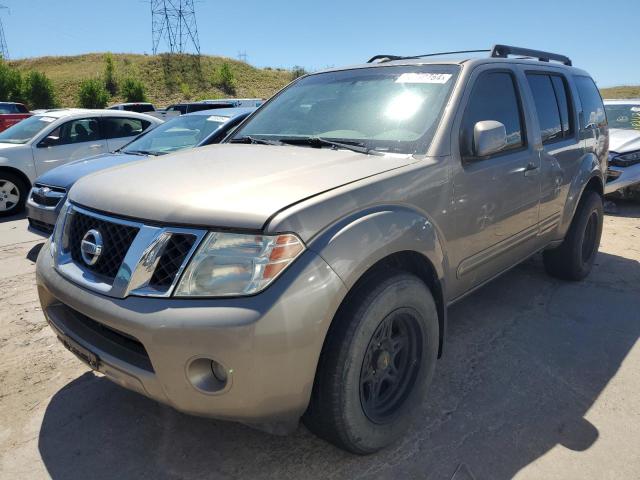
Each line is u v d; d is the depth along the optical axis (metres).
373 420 2.36
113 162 5.93
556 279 4.79
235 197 2.12
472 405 2.86
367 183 2.34
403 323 2.49
